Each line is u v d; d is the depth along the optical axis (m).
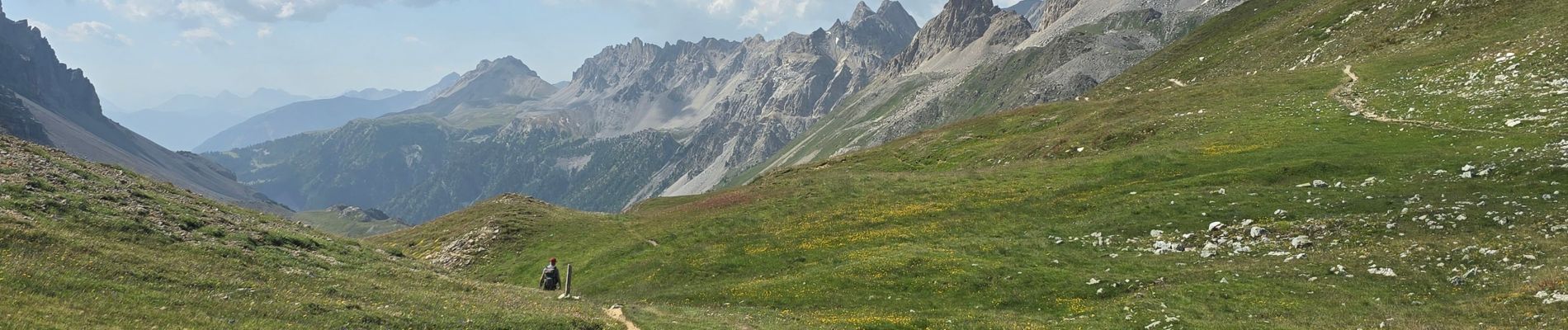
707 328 31.56
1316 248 35.16
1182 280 33.56
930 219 52.72
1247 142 57.38
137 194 41.44
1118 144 67.12
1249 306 29.31
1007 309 34.25
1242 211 41.84
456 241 69.56
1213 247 37.88
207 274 28.69
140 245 31.64
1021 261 40.28
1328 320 26.44
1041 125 87.44
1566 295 23.44
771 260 48.69
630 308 35.25
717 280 46.81
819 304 38.25
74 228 31.28
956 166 76.38
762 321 34.25
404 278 38.22
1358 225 36.56
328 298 28.41
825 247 49.66
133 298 23.34
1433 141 49.81
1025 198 53.56
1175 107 77.69
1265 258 34.94
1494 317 23.84
